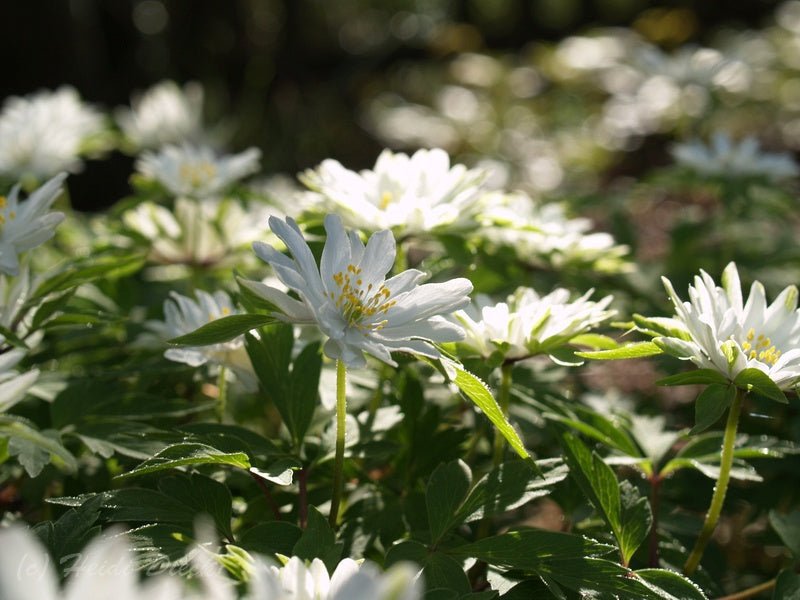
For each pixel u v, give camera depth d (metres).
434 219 0.35
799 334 0.31
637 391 0.52
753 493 0.39
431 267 0.40
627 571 0.30
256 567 0.26
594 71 1.36
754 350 0.31
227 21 1.21
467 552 0.30
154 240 0.40
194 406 0.35
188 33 1.18
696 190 0.56
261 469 0.32
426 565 0.30
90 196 0.89
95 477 0.35
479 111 1.32
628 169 1.12
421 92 1.46
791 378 0.30
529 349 0.32
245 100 1.20
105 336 0.41
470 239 0.38
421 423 0.36
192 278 0.41
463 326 0.32
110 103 0.95
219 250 0.40
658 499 0.36
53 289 0.34
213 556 0.28
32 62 0.89
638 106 1.15
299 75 1.27
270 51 1.27
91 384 0.35
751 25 1.42
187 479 0.31
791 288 0.32
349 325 0.30
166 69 1.09
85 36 0.94
